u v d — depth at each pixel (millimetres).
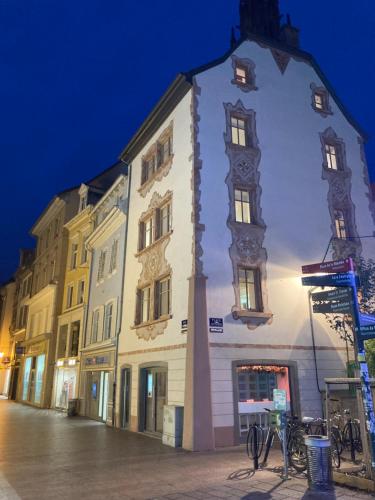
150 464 9867
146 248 17734
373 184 19812
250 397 13305
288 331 14375
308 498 6852
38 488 7801
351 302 8008
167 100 17125
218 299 13555
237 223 14742
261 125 16625
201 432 11891
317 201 16891
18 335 41406
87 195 29453
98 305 23359
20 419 21094
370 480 7090
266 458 9695
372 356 12812
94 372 22391
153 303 16359
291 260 15367
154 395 15617
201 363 12609
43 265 35969
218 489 7555
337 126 18781
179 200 15523
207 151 15141
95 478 8523
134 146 20844
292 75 18297
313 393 14102
